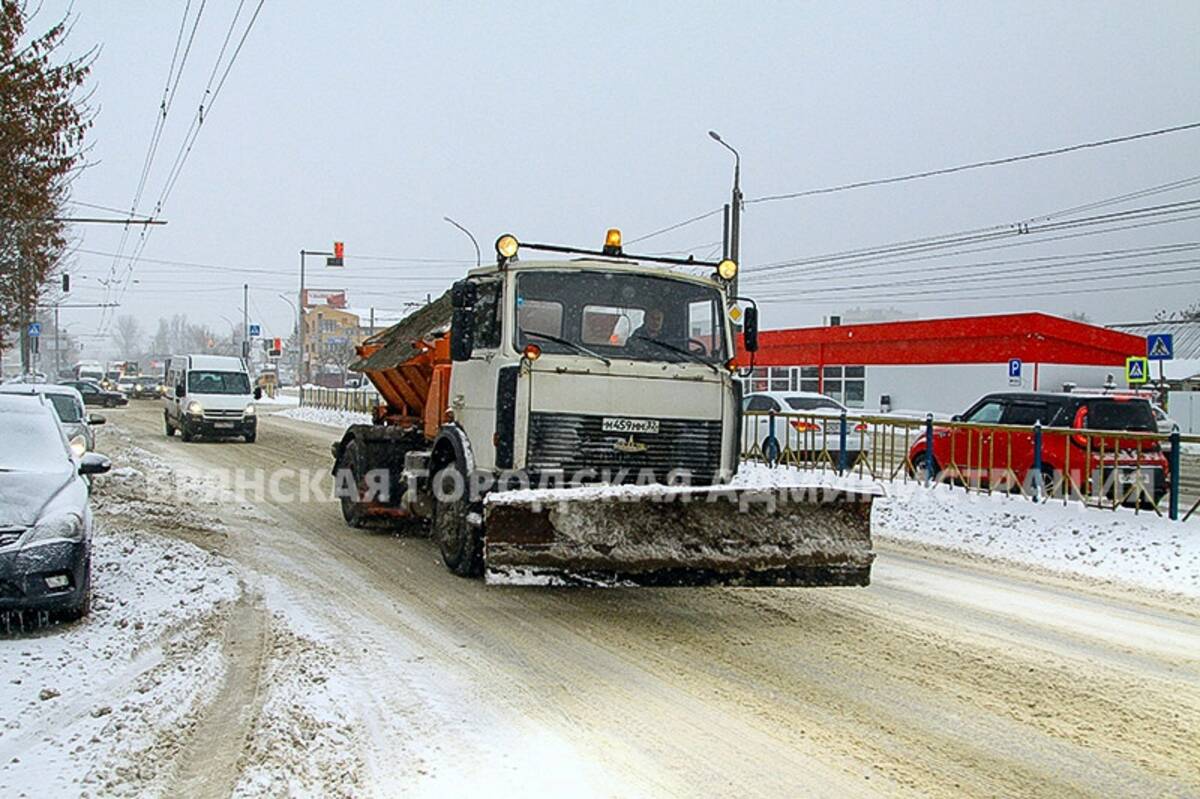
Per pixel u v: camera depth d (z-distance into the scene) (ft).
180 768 15.42
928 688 20.21
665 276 28.45
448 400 32.17
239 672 20.42
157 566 30.71
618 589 29.32
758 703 19.11
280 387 289.53
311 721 17.37
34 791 14.35
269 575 30.48
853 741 17.16
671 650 22.82
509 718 17.93
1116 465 39.52
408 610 26.32
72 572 23.62
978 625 25.66
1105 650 23.30
